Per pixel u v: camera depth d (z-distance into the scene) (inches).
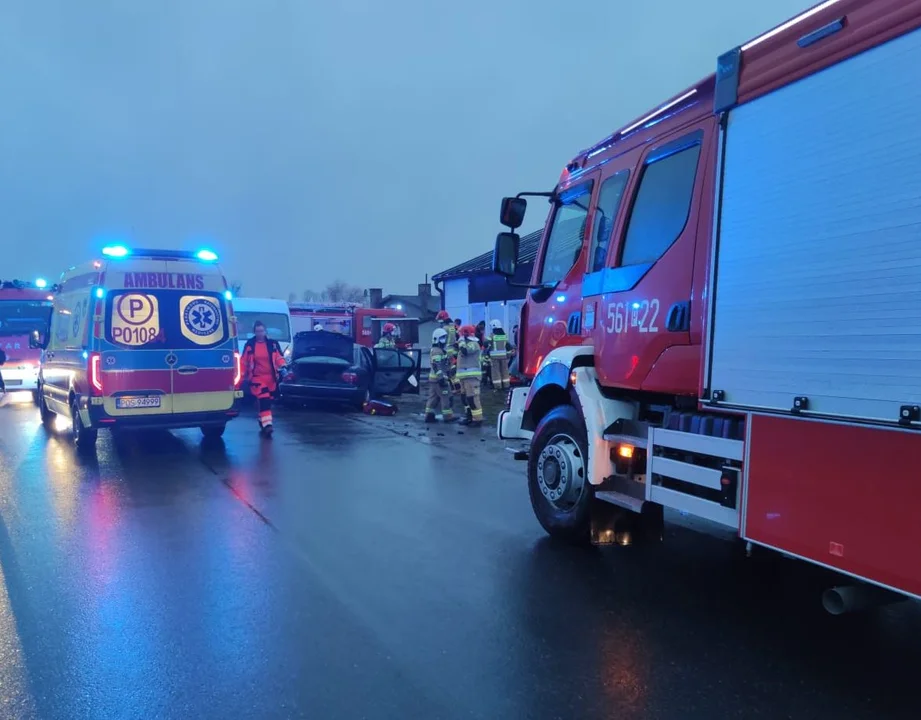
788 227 127.4
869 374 110.5
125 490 271.9
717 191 146.4
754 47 138.0
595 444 189.0
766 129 134.0
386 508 247.9
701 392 148.3
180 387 351.3
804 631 149.7
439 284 1010.1
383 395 590.6
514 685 125.2
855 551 112.4
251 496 263.3
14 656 134.4
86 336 337.4
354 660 133.8
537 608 160.2
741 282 138.3
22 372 615.5
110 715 114.3
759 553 202.1
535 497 220.4
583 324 206.5
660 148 179.9
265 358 411.2
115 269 338.0
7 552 196.1
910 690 125.1
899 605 164.1
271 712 115.6
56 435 416.8
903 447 105.0
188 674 127.9
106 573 179.5
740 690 124.5
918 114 104.3
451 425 470.0
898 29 107.9
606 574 183.9
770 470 130.0
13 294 636.7
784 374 127.0
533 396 222.8
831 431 117.0
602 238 201.8
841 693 123.7
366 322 932.6
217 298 362.3
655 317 173.2
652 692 123.4
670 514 251.4
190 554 195.0
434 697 120.9
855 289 113.4
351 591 168.9
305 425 464.1
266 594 166.1
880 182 109.8
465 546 205.5
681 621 154.3
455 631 147.3
